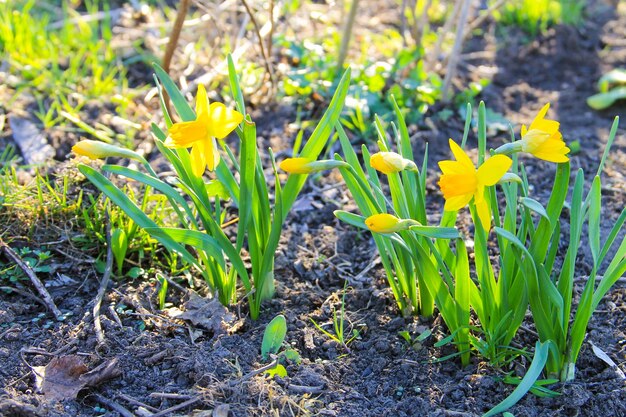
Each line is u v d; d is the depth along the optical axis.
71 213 1.20
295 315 1.09
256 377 0.98
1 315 1.07
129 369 1.00
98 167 1.27
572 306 1.10
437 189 1.34
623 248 0.95
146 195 1.18
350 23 1.50
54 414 0.94
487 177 0.88
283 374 0.99
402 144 1.06
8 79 1.51
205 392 0.96
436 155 1.42
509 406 0.92
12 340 1.04
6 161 1.34
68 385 0.98
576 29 1.86
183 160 1.04
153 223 1.04
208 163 0.94
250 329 1.06
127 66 1.62
